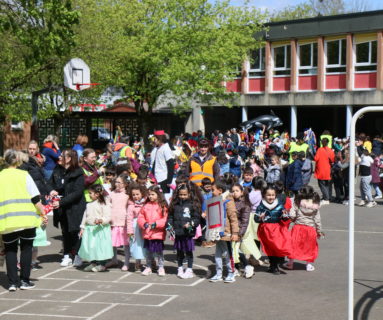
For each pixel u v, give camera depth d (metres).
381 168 21.22
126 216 10.81
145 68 38.44
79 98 34.59
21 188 9.47
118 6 37.25
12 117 28.78
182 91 38.44
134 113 42.41
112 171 11.53
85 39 29.70
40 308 8.46
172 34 37.72
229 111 50.59
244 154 26.97
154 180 13.23
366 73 41.38
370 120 45.09
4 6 19.55
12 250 9.49
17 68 25.56
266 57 45.16
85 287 9.64
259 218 10.50
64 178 11.16
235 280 10.07
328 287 9.55
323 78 42.94
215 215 9.73
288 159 21.67
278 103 44.75
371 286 9.62
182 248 10.18
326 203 20.41
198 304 8.61
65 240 11.31
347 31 41.56
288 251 10.39
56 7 18.41
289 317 7.95
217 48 38.94
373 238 13.91
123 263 11.59
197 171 13.23
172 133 49.38
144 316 8.04
